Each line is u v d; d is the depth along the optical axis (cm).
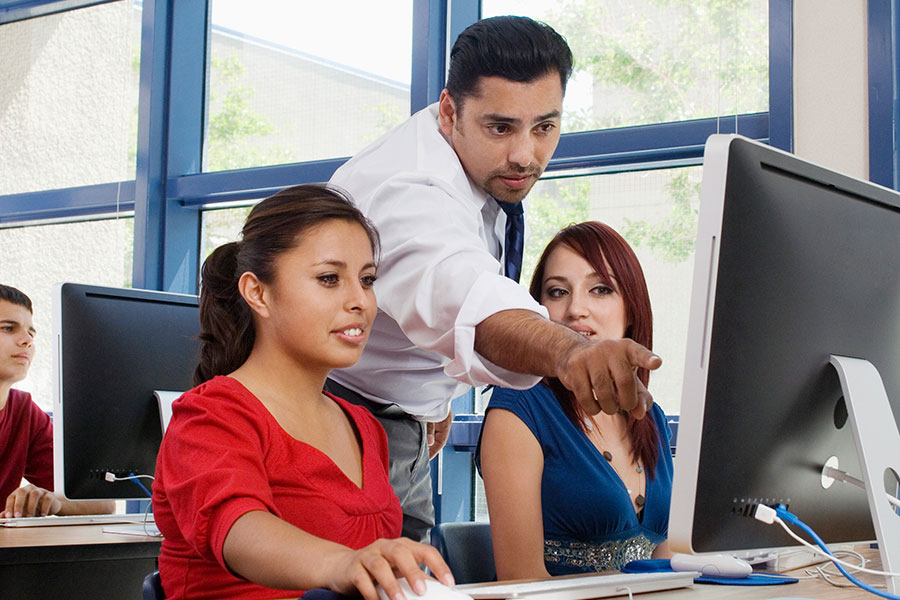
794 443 95
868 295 103
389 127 287
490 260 131
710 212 86
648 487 159
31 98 347
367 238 124
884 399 99
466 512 262
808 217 95
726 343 87
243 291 121
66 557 179
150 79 314
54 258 338
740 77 242
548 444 154
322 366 119
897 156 218
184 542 112
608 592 97
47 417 278
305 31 304
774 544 94
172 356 204
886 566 95
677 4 250
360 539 117
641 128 247
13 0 348
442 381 172
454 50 156
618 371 88
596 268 167
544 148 153
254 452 107
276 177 296
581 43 262
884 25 220
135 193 315
